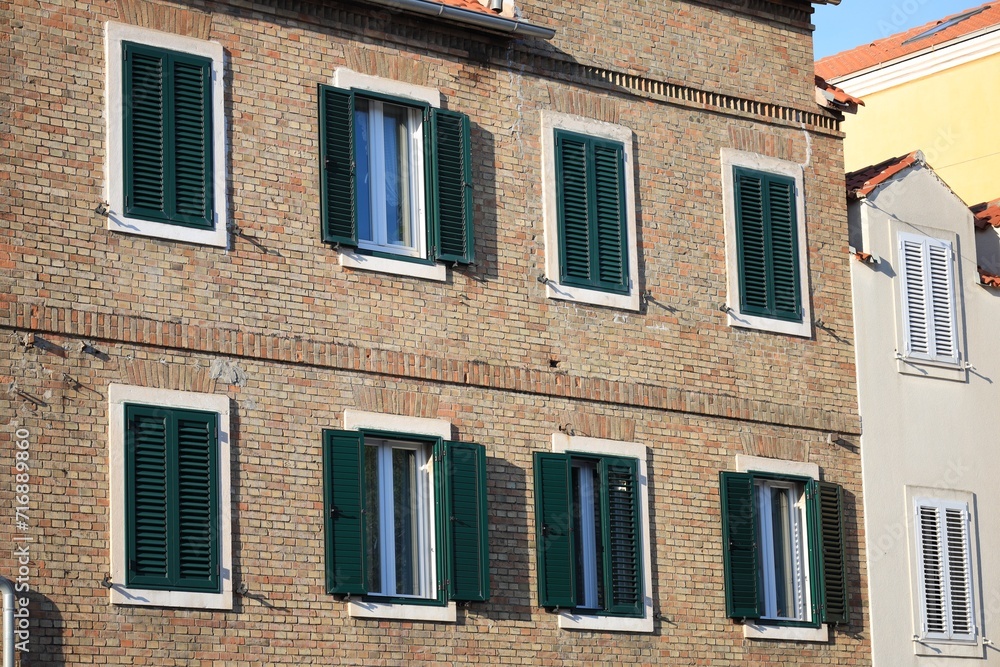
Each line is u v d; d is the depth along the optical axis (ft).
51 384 78.48
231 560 81.56
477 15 92.38
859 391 105.50
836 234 106.83
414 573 88.02
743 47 104.94
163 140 83.05
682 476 97.14
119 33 82.69
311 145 87.66
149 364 81.10
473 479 88.99
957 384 110.11
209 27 85.46
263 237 85.25
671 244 99.35
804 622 100.53
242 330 83.82
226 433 82.43
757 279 102.37
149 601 78.89
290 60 87.86
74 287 79.66
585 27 98.53
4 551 76.13
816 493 101.96
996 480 110.52
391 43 91.40
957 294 111.45
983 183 138.41
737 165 103.04
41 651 76.13
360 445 85.87
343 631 84.17
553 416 93.15
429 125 91.50
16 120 79.41
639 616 93.81
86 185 80.74
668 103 100.99
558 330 94.02
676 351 98.22
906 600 104.94
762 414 100.94
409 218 91.25
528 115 95.50
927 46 142.61
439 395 89.40
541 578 90.43
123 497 79.15
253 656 81.41
